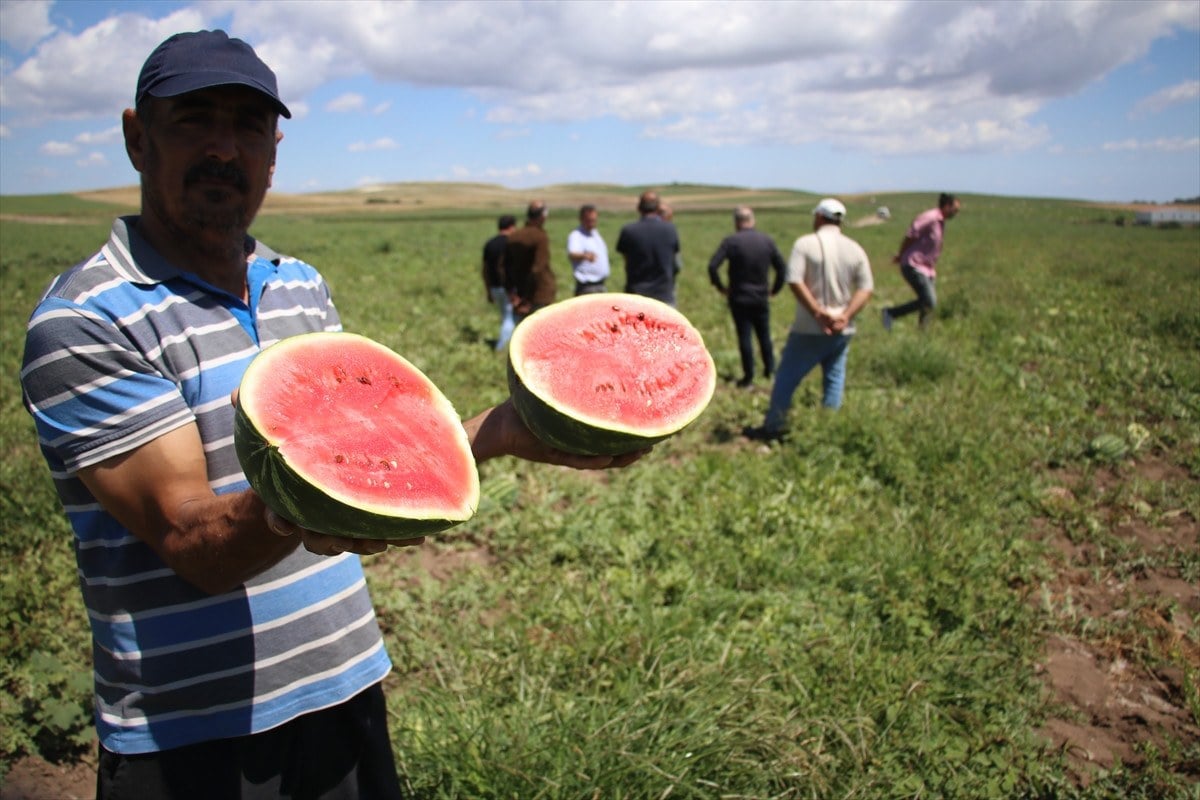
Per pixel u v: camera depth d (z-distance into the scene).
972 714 3.46
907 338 9.46
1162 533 5.36
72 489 1.78
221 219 1.84
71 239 36.62
